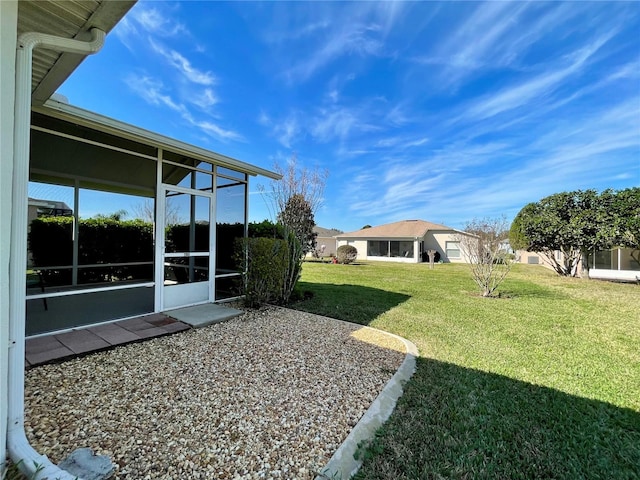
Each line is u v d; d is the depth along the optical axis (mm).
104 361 2947
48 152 4523
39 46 1922
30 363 2744
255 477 1642
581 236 10742
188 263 5180
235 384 2658
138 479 1562
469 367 3289
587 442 2064
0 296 1553
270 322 4672
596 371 3240
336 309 5902
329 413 2305
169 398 2363
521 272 14633
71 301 5359
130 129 3982
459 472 1754
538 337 4410
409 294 7996
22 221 1718
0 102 1536
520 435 2129
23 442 1666
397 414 2355
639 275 11508
